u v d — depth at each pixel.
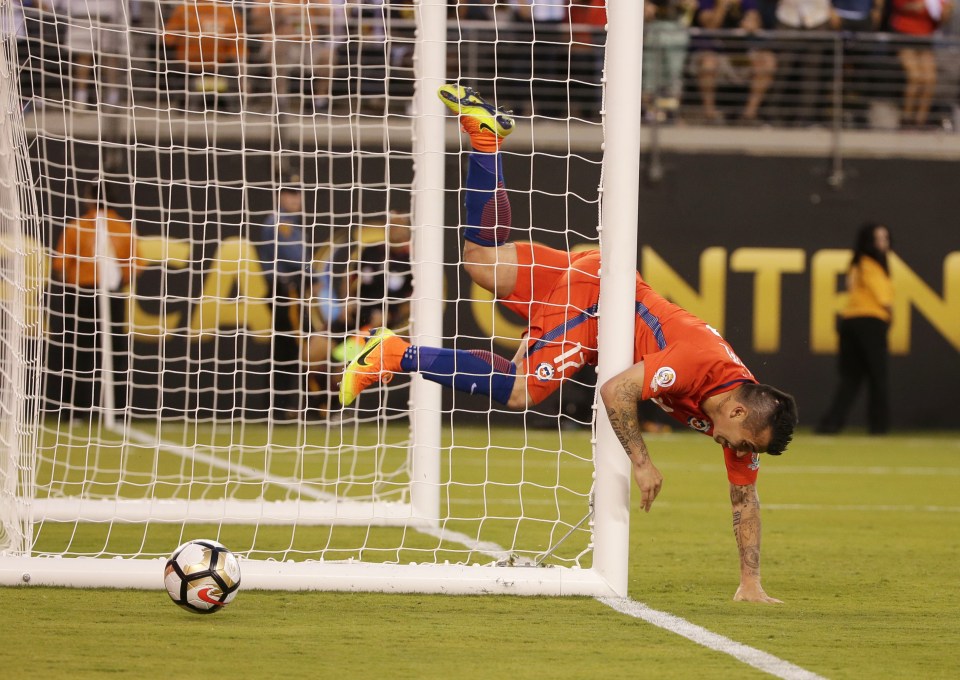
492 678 11.84
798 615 15.60
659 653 13.09
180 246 45.81
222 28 42.12
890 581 18.72
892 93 55.47
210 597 14.19
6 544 18.17
